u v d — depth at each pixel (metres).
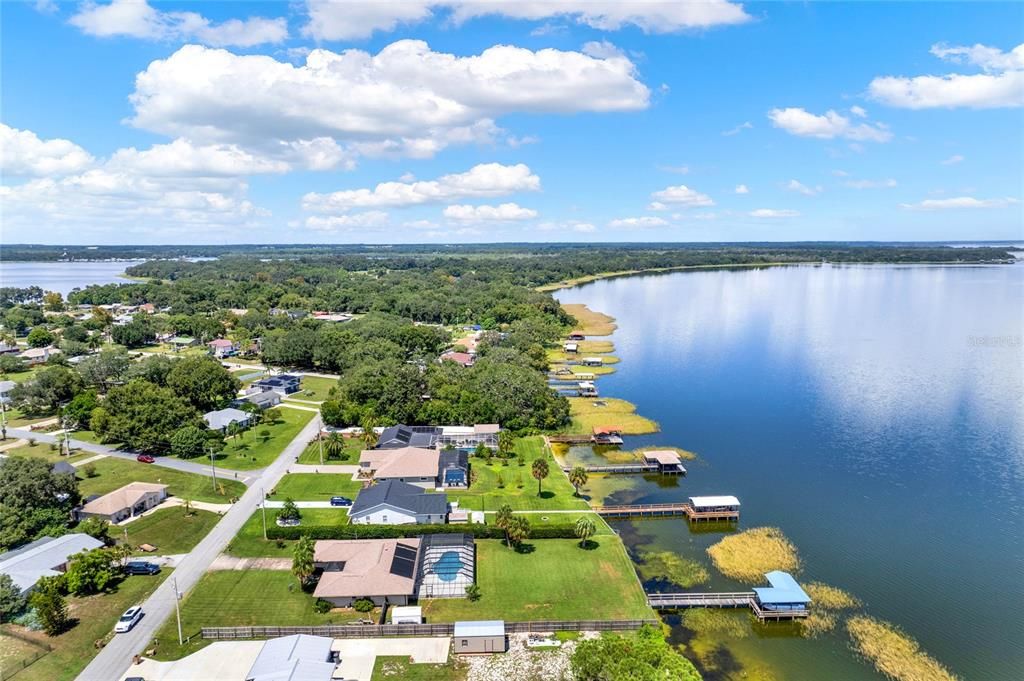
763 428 156.50
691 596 85.19
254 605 82.06
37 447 137.75
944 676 71.50
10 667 69.50
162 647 73.50
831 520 109.25
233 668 70.25
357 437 147.38
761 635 78.94
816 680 70.69
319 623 78.75
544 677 70.00
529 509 111.06
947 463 133.62
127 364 189.12
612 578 89.69
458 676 70.06
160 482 119.69
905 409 170.38
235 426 147.00
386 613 81.38
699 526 107.56
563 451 142.50
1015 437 148.62
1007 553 98.12
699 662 73.75
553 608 82.44
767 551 98.81
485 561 93.88
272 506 110.44
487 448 138.38
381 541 92.88
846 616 82.56
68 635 75.38
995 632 79.31
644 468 130.62
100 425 139.75
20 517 95.06
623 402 178.38
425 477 119.44
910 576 91.94
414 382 161.25
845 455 138.88
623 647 64.19
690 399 181.75
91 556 84.56
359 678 69.50
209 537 99.50
